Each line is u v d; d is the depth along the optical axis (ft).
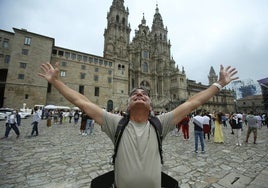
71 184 16.05
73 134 47.93
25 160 23.04
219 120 38.55
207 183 16.38
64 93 6.93
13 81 127.13
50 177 17.58
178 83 229.25
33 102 131.44
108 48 199.62
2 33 147.74
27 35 135.95
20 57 131.54
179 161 23.59
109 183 6.75
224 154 27.43
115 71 180.96
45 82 138.21
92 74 164.45
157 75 242.37
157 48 257.14
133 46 244.83
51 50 143.74
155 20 276.41
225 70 7.45
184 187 15.57
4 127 59.47
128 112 6.68
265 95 145.59
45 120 97.91
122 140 5.91
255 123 37.04
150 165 5.48
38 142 35.32
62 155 25.90
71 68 154.10
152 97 224.12
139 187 5.28
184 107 6.88
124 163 5.52
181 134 52.54
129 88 212.23
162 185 6.63
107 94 169.89
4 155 25.22
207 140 41.50
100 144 34.68
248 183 16.24
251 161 23.49
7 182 16.17
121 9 225.76
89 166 21.11
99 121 6.55
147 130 6.04
